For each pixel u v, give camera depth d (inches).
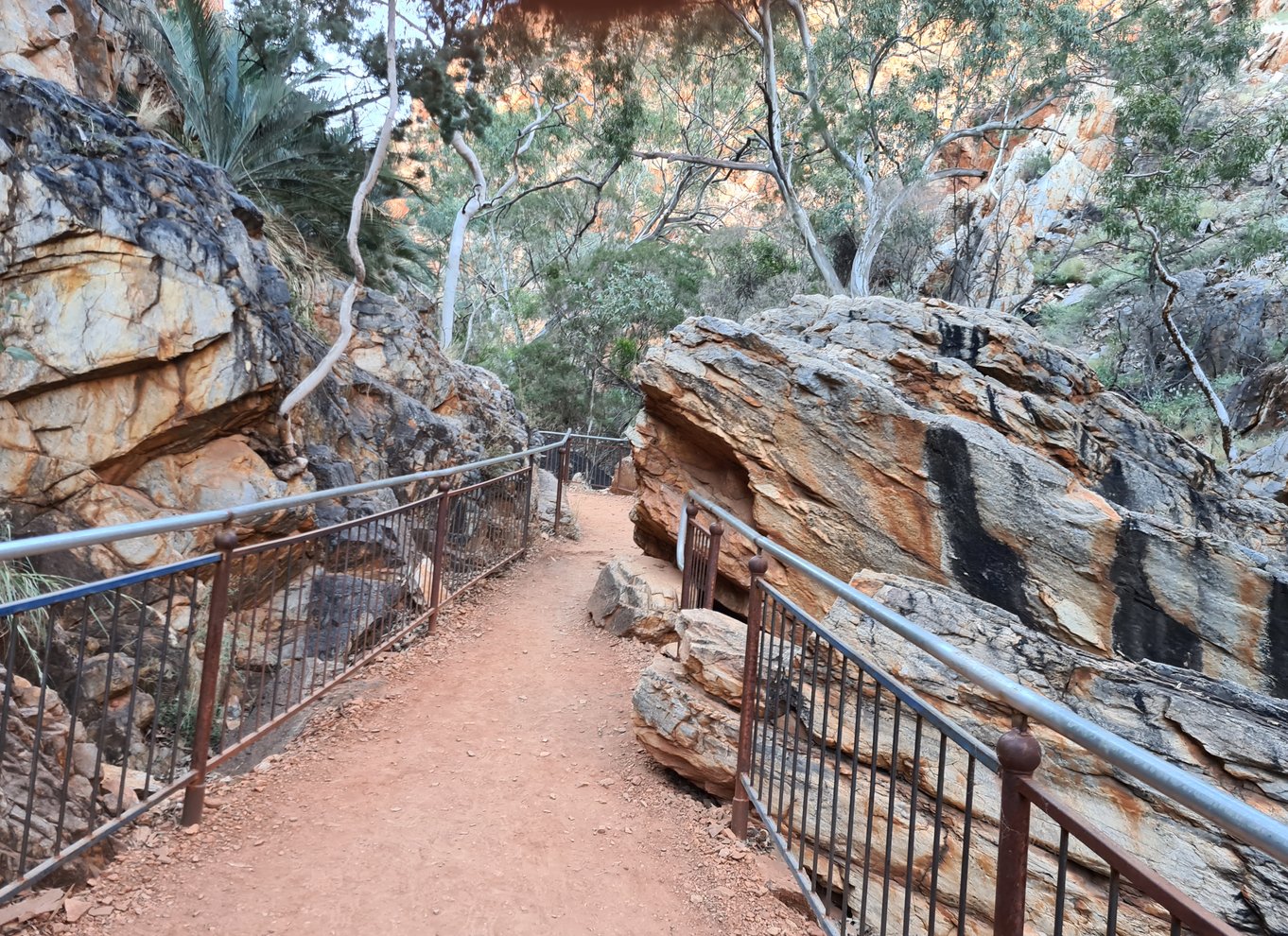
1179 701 139.7
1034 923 121.5
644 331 967.6
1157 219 668.1
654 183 1448.1
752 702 138.1
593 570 356.8
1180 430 764.6
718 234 1162.6
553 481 540.1
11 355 200.8
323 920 107.7
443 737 171.5
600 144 879.7
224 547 131.0
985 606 166.4
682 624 175.9
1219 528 286.0
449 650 227.6
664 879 125.6
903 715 145.2
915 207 1033.5
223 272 241.9
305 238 464.8
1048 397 304.8
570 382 891.4
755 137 1059.9
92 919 102.5
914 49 853.8
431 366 416.8
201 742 128.0
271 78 423.2
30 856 108.4
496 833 133.7
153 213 232.1
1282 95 1112.2
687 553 252.1
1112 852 57.4
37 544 93.6
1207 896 118.4
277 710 186.5
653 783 157.6
